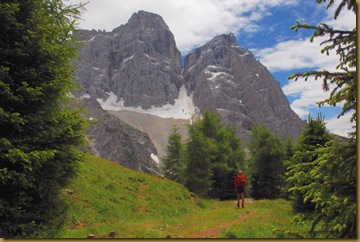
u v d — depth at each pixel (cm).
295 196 1855
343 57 681
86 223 1666
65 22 1276
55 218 1174
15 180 1007
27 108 1106
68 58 1255
